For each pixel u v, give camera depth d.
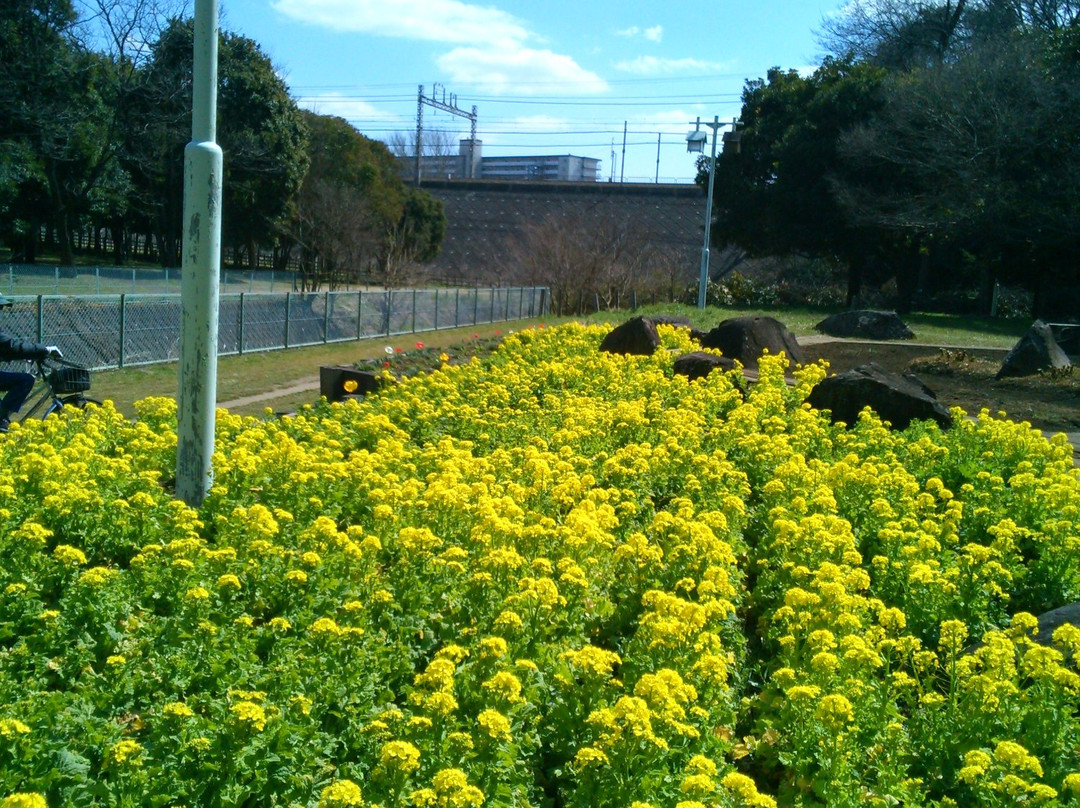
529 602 5.20
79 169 39.06
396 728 4.02
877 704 4.74
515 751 4.07
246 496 7.30
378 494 6.99
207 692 4.27
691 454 8.76
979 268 41.44
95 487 6.75
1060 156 35.62
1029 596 6.77
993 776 4.14
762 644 5.95
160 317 19.27
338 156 49.97
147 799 3.64
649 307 33.62
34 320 16.59
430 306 29.78
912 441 10.61
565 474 7.92
